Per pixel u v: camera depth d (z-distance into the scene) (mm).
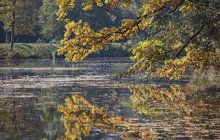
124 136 24016
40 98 42531
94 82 57906
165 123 28031
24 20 115812
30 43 125875
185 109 34375
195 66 18797
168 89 49500
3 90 49094
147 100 40750
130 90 49344
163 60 17703
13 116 32125
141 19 16828
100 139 23531
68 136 24672
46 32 128000
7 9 110250
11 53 109188
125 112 33656
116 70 76500
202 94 43969
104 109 35406
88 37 16328
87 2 16250
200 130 25203
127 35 16703
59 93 46656
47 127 27531
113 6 16562
